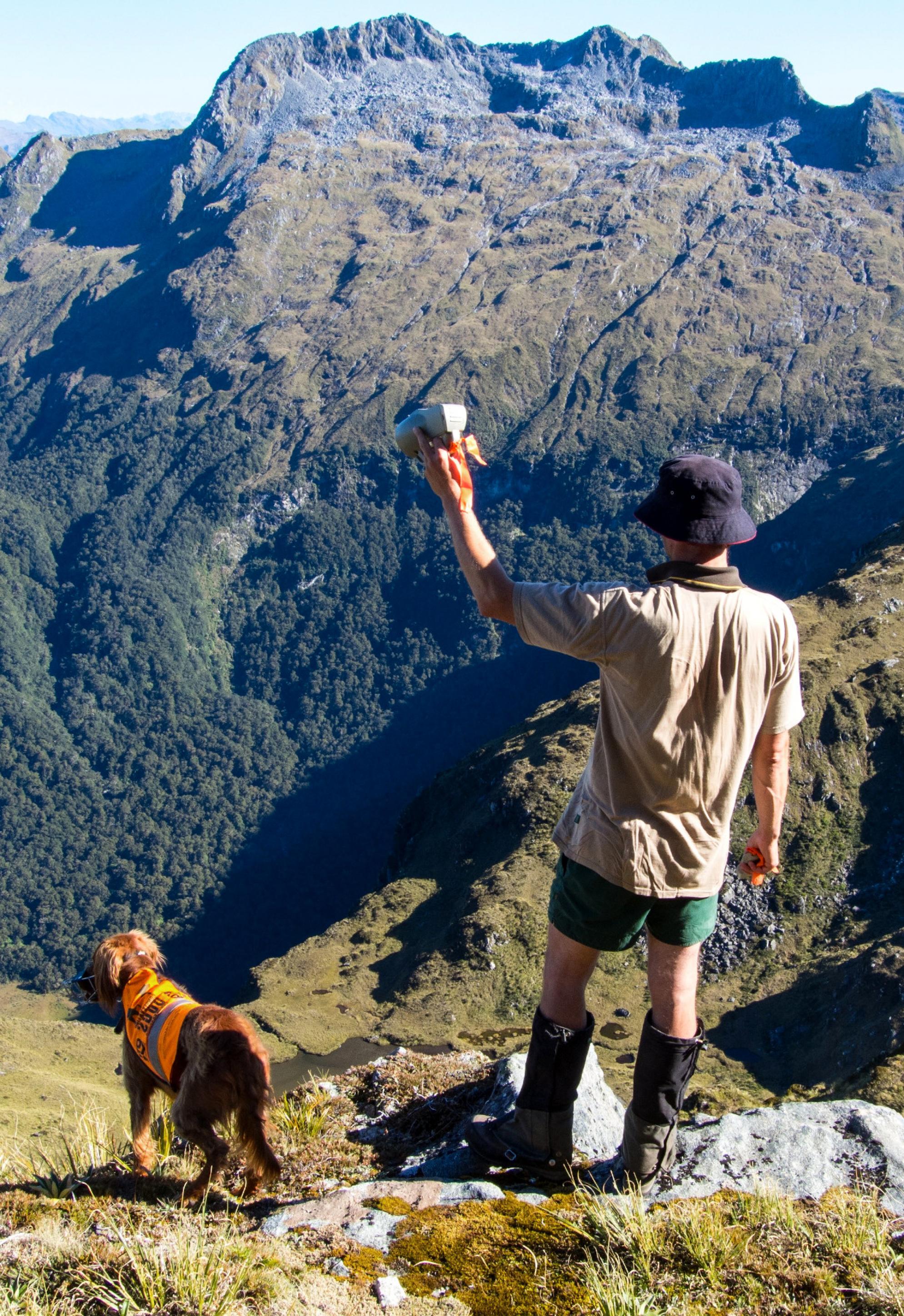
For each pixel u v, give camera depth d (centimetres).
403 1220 399
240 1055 456
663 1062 394
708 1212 373
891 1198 389
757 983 8056
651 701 346
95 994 529
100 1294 340
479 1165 456
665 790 355
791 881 8688
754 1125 438
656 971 394
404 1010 8744
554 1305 337
